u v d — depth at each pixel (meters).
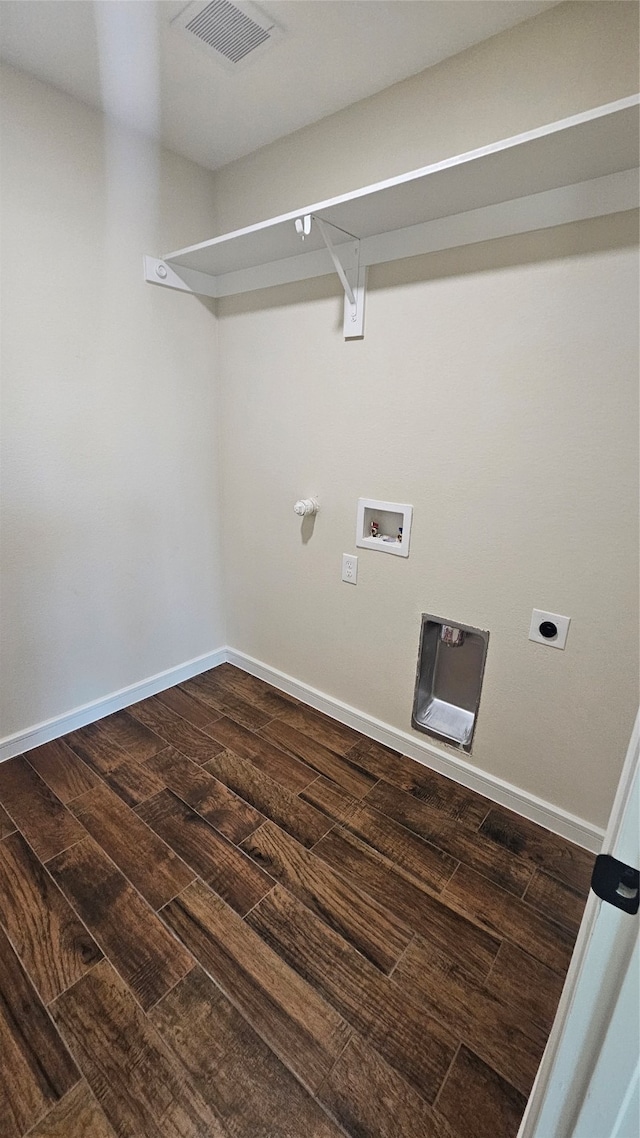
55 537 1.92
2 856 1.51
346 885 1.45
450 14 1.25
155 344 2.08
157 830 1.62
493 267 1.43
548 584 1.52
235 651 2.73
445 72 1.42
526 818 1.72
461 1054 1.06
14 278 1.62
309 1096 0.99
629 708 1.45
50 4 1.24
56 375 1.79
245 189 2.01
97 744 2.05
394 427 1.76
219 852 1.55
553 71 1.25
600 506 1.39
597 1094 0.51
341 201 1.38
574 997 0.52
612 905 0.46
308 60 1.43
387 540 1.91
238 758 1.99
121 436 2.04
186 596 2.50
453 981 1.20
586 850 1.60
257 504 2.36
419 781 1.89
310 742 2.10
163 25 1.31
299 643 2.36
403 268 1.62
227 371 2.31
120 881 1.44
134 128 1.81
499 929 1.33
